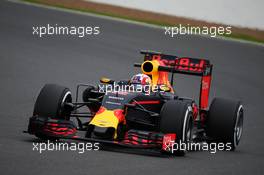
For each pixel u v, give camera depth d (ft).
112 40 262.06
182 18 317.42
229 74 231.30
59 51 236.02
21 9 297.53
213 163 111.24
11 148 104.42
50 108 112.06
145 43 262.88
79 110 162.40
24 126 130.72
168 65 132.57
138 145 107.55
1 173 86.74
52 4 319.27
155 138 108.78
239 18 308.19
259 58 264.11
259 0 306.55
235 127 128.98
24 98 165.78
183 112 112.06
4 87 176.55
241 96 201.67
